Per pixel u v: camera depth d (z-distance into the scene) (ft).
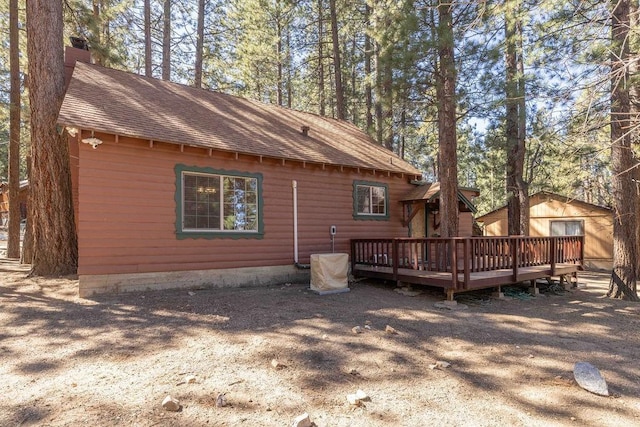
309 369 12.89
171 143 25.03
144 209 24.76
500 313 21.57
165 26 58.44
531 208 58.23
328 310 21.27
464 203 40.06
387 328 17.39
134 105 28.02
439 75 28.17
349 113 71.92
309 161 31.48
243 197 29.40
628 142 25.67
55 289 24.07
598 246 51.80
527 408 10.45
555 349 15.35
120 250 23.82
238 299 23.47
